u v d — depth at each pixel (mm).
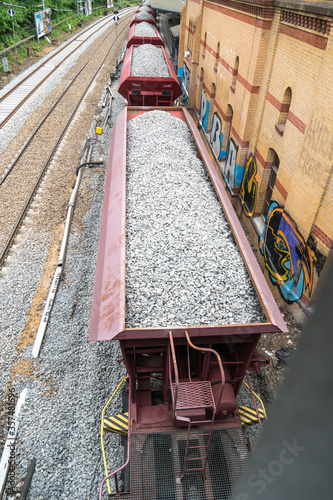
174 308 5512
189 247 6684
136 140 10672
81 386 7418
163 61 18109
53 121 19000
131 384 5641
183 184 8586
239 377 5992
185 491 4977
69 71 27469
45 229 11711
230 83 12086
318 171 7047
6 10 31047
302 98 7617
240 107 11078
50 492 5891
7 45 30688
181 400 5164
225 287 5934
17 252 10773
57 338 8352
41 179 14180
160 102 15594
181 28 22109
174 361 4547
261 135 10016
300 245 7926
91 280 9938
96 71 27812
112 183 8734
